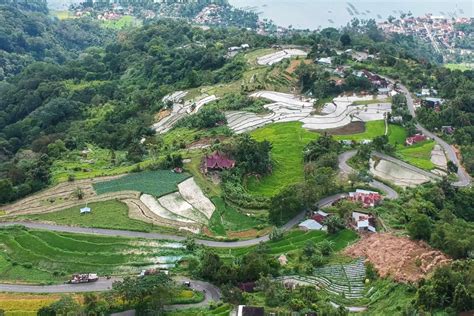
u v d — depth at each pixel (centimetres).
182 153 18062
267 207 14650
